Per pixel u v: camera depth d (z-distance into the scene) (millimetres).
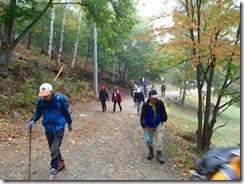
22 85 14203
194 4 10844
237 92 10430
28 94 12844
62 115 5781
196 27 9062
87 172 6262
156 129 7453
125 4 17078
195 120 24688
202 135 11109
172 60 10680
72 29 31375
